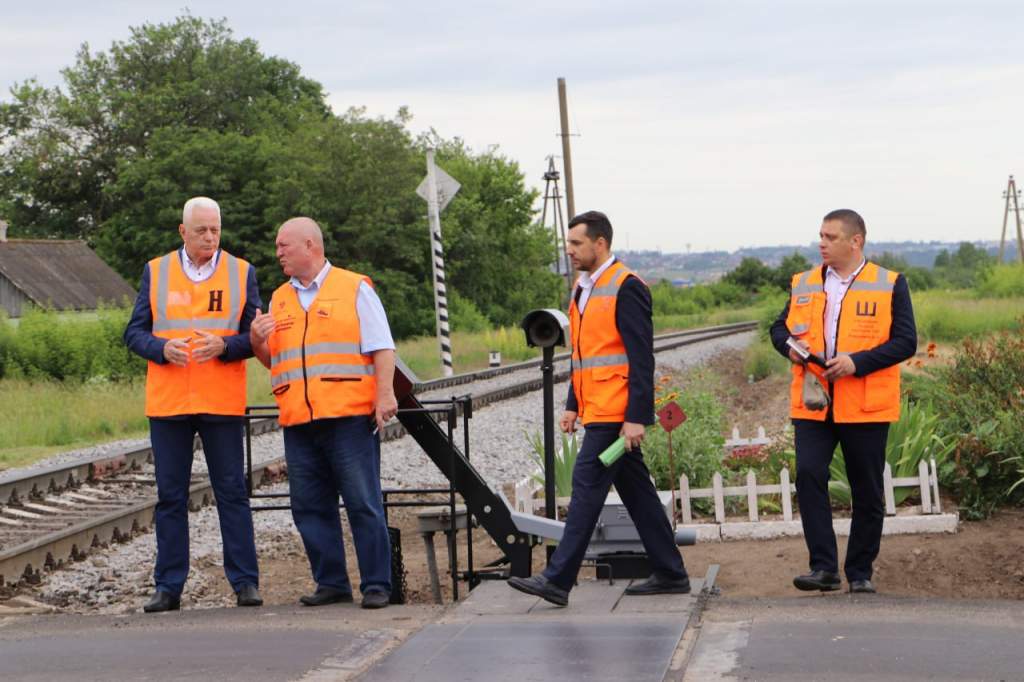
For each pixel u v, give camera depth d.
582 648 5.77
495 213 82.50
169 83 82.88
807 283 7.78
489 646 5.88
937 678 5.20
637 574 7.72
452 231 67.38
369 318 7.34
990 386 12.71
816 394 7.46
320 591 7.56
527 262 83.81
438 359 40.00
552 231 85.88
